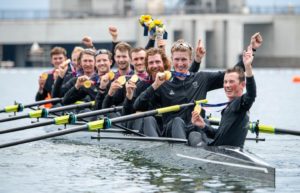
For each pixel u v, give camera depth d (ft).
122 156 121.90
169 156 116.98
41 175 108.37
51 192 98.12
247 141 137.28
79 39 645.92
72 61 180.34
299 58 635.66
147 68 133.90
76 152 127.24
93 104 149.38
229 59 622.95
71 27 647.15
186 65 129.08
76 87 152.76
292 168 111.04
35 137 115.85
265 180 99.91
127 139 127.24
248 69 107.65
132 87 131.03
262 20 629.51
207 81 130.11
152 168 111.34
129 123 137.18
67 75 174.40
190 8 629.92
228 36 622.95
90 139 140.05
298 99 271.28
